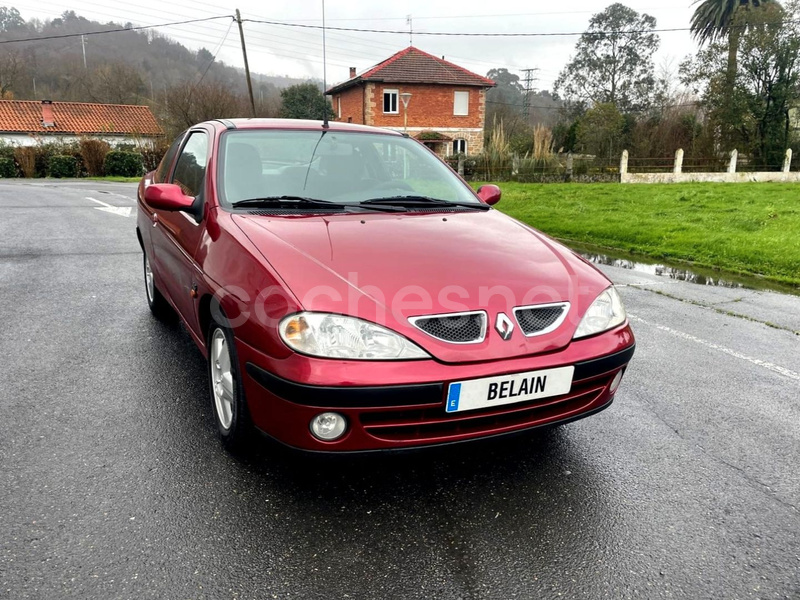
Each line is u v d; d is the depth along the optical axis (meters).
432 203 3.31
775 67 27.48
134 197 15.01
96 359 3.73
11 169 26.69
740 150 28.75
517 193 17.45
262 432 2.30
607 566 2.01
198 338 3.06
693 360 4.09
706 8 36.81
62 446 2.67
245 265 2.41
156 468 2.52
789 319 5.14
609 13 53.31
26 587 1.82
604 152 33.47
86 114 41.72
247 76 33.72
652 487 2.50
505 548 2.09
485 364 2.16
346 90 40.53
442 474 2.56
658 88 47.38
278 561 1.98
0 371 3.50
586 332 2.40
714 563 2.04
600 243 9.26
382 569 1.96
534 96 72.12
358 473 2.54
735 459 2.75
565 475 2.58
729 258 7.79
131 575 1.89
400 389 2.06
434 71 37.44
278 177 3.21
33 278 5.89
